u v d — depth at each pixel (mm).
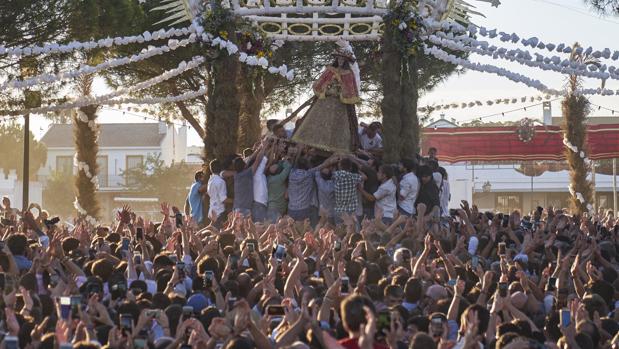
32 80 22328
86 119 32594
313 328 7379
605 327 9195
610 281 12008
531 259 13297
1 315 8461
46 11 25547
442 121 56375
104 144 71875
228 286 9953
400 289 9469
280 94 36500
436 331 7570
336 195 19859
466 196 54781
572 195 37062
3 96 27078
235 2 22516
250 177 20562
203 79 34938
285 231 15047
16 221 18047
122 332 7887
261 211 20547
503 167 61969
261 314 9445
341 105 22047
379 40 24141
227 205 20969
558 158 45938
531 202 62469
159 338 8133
